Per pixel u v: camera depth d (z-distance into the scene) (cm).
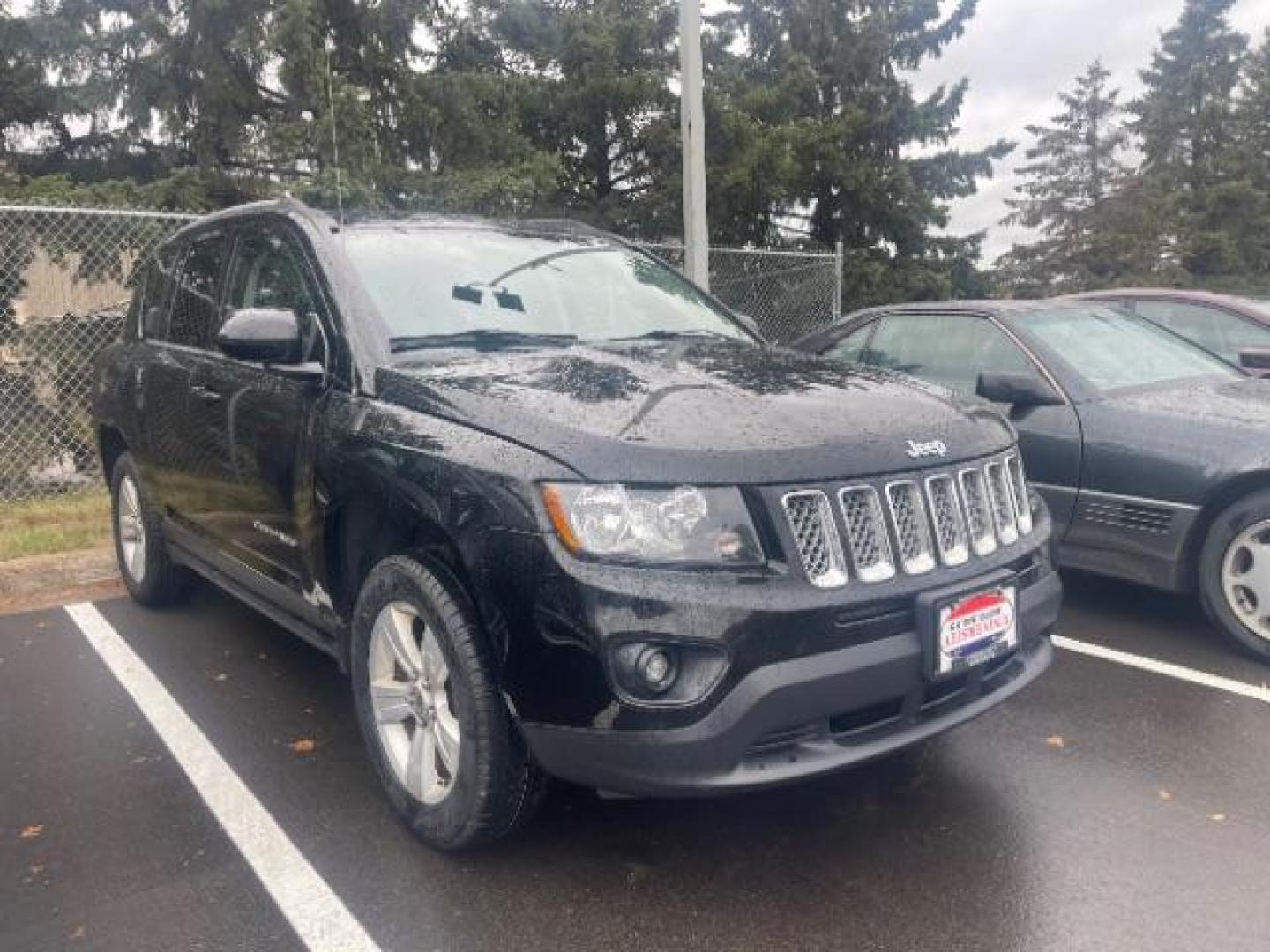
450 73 1666
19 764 379
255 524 403
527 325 385
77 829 333
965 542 304
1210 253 4116
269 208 430
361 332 353
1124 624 516
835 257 1132
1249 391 518
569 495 268
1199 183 4450
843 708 274
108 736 402
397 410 320
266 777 367
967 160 2805
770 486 272
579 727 267
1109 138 4694
